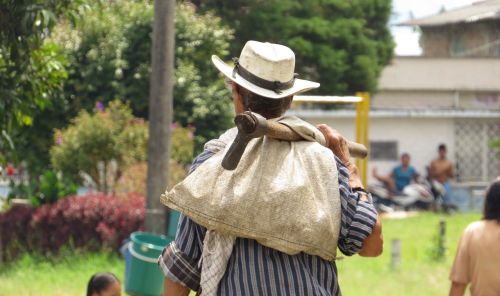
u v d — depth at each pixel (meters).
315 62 48.00
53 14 13.47
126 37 32.34
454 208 45.00
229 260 6.06
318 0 47.97
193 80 32.50
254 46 6.28
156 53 21.11
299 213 5.89
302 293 5.97
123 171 26.38
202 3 45.62
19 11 13.46
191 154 27.73
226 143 6.17
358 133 27.58
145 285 16.53
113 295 11.74
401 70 62.12
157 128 21.12
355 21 48.81
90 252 23.89
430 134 54.16
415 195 45.12
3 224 24.83
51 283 20.69
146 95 32.22
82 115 26.95
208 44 33.25
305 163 6.06
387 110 53.00
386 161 53.94
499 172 54.78
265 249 6.00
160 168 21.11
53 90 15.02
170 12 21.08
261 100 6.25
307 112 52.06
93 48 32.00
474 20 64.19
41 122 30.92
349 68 49.03
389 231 35.00
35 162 30.64
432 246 26.78
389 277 22.84
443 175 47.41
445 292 20.95
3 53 13.76
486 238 10.92
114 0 32.97
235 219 5.85
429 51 67.19
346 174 6.27
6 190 33.28
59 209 24.14
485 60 61.97
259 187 5.88
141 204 23.98
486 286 10.91
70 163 26.45
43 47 14.35
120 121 26.73
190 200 5.89
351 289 21.08
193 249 6.24
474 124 54.50
